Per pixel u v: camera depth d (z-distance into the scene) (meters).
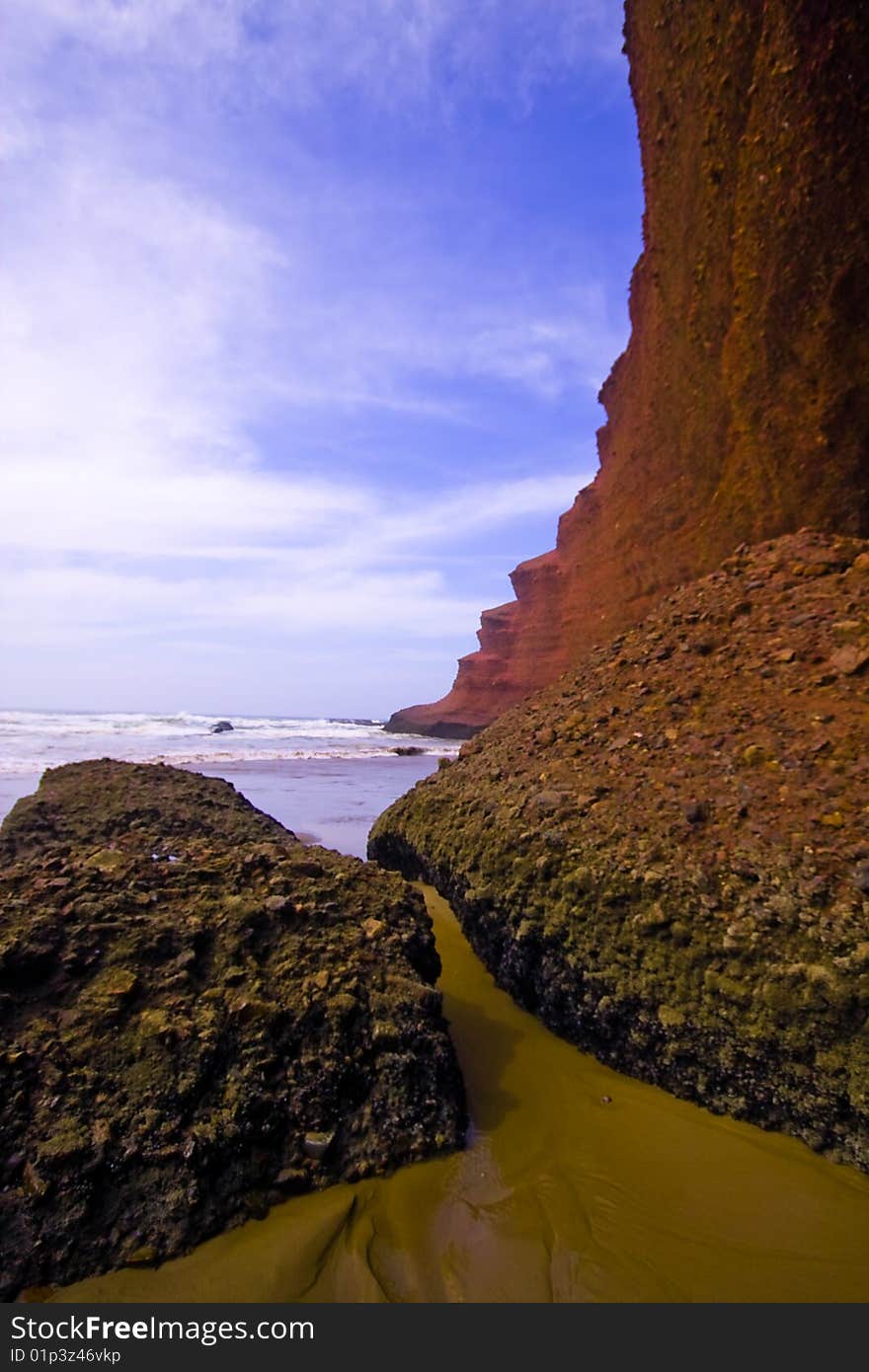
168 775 7.16
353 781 14.38
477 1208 1.97
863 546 4.44
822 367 5.34
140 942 2.42
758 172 5.60
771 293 5.64
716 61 5.85
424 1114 2.25
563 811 3.38
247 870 3.10
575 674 5.38
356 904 2.99
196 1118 1.96
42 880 2.77
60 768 7.20
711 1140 2.25
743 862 2.57
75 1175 1.75
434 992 2.58
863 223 4.93
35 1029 2.06
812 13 4.82
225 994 2.33
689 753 3.38
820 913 2.26
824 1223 1.87
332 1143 2.07
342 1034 2.31
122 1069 2.01
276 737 31.59
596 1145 2.26
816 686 3.40
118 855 3.08
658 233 7.62
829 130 4.96
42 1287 1.61
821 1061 2.11
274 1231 1.82
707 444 6.99
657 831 2.94
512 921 3.26
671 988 2.52
